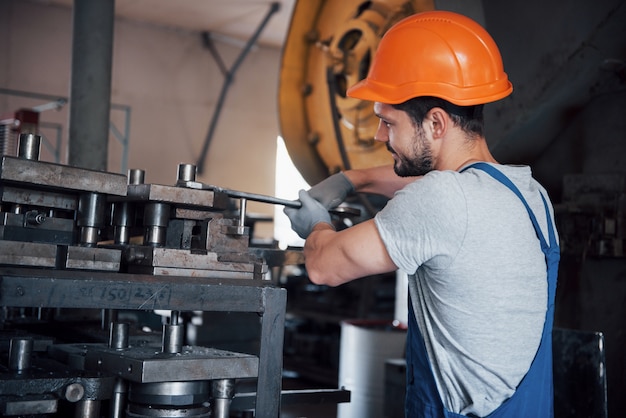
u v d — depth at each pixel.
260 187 7.98
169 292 1.07
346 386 2.82
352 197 2.34
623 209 1.79
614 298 1.83
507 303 1.09
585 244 1.85
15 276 0.95
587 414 1.44
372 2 2.29
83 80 3.01
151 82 7.30
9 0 6.51
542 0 1.80
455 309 1.10
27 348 1.14
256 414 1.16
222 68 7.69
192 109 7.54
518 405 1.12
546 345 1.16
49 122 6.66
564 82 1.80
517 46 1.86
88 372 1.12
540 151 2.00
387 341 2.73
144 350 1.18
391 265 1.12
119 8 6.80
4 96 6.48
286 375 4.37
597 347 1.43
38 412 1.01
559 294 1.95
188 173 1.28
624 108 1.81
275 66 8.10
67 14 6.78
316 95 2.49
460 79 1.17
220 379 1.12
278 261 1.51
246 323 3.22
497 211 1.09
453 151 1.20
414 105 1.19
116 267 1.13
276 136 8.12
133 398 1.10
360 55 2.28
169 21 7.21
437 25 1.21
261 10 6.79
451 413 1.13
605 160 1.85
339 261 1.15
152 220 1.21
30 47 6.61
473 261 1.07
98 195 1.17
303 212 1.36
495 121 1.90
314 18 2.50
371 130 2.27
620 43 1.74
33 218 1.15
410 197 1.08
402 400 2.41
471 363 1.10
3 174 1.05
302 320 4.75
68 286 0.99
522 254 1.10
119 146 7.16
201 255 1.18
